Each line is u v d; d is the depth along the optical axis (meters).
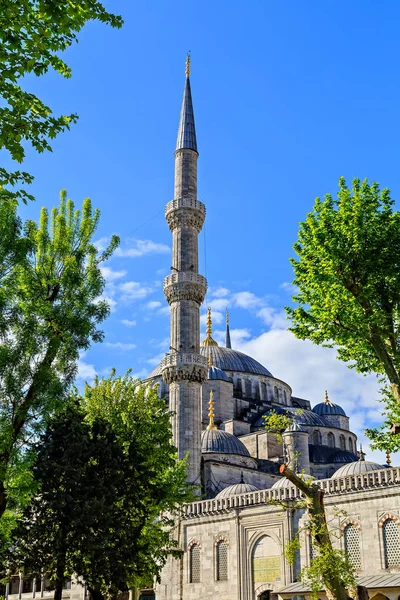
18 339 28.81
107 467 38.34
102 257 33.62
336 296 29.81
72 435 37.59
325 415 97.50
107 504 36.97
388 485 44.88
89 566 36.34
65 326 30.28
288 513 50.25
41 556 36.31
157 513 45.09
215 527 56.06
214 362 93.44
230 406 86.31
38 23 15.11
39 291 30.50
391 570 43.22
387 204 30.92
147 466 43.19
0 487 28.03
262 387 94.31
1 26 14.70
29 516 37.06
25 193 16.77
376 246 29.69
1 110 15.30
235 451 74.31
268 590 50.41
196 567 56.78
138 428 44.22
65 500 35.84
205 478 70.38
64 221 32.72
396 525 43.84
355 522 45.91
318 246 30.19
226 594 53.06
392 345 29.62
